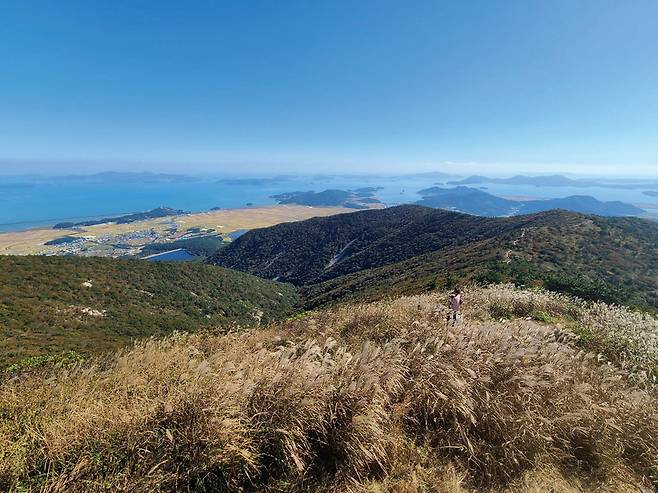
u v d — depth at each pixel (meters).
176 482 2.70
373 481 3.06
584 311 10.33
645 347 7.09
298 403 3.24
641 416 4.16
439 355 4.49
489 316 9.87
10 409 3.32
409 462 3.26
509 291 12.94
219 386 3.21
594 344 7.66
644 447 3.84
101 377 4.03
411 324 6.48
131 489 2.57
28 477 2.62
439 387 3.95
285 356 3.89
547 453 3.58
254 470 2.90
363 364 3.79
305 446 3.13
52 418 3.11
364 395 3.47
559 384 4.40
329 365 4.21
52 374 4.04
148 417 2.99
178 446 2.84
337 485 2.97
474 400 3.84
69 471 2.67
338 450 3.19
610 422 3.87
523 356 4.45
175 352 4.76
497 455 3.47
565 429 3.85
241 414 3.12
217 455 2.80
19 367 4.72
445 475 3.17
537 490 3.14
